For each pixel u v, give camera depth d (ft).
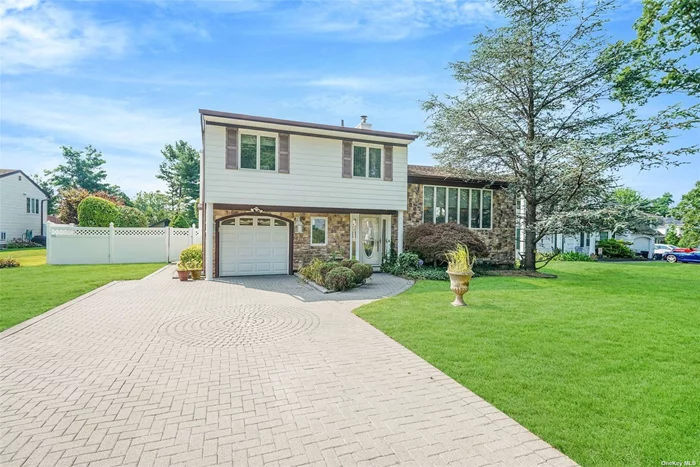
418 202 51.47
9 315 22.07
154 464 8.23
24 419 10.18
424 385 12.69
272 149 40.16
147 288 33.17
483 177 50.08
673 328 19.81
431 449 8.86
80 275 40.65
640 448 8.85
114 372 13.74
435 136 49.49
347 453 8.69
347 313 23.88
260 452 8.72
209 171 37.68
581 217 42.06
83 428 9.75
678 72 47.88
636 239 93.40
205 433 9.56
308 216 45.21
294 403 11.32
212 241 39.58
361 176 44.45
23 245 84.84
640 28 48.80
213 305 26.20
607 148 39.91
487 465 8.22
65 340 17.66
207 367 14.38
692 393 11.95
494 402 11.38
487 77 46.50
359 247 48.55
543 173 44.19
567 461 8.39
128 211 69.87
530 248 48.83
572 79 43.42
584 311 23.85
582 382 12.82
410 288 33.65
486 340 17.66
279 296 29.89
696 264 68.54
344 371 14.01
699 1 43.37
